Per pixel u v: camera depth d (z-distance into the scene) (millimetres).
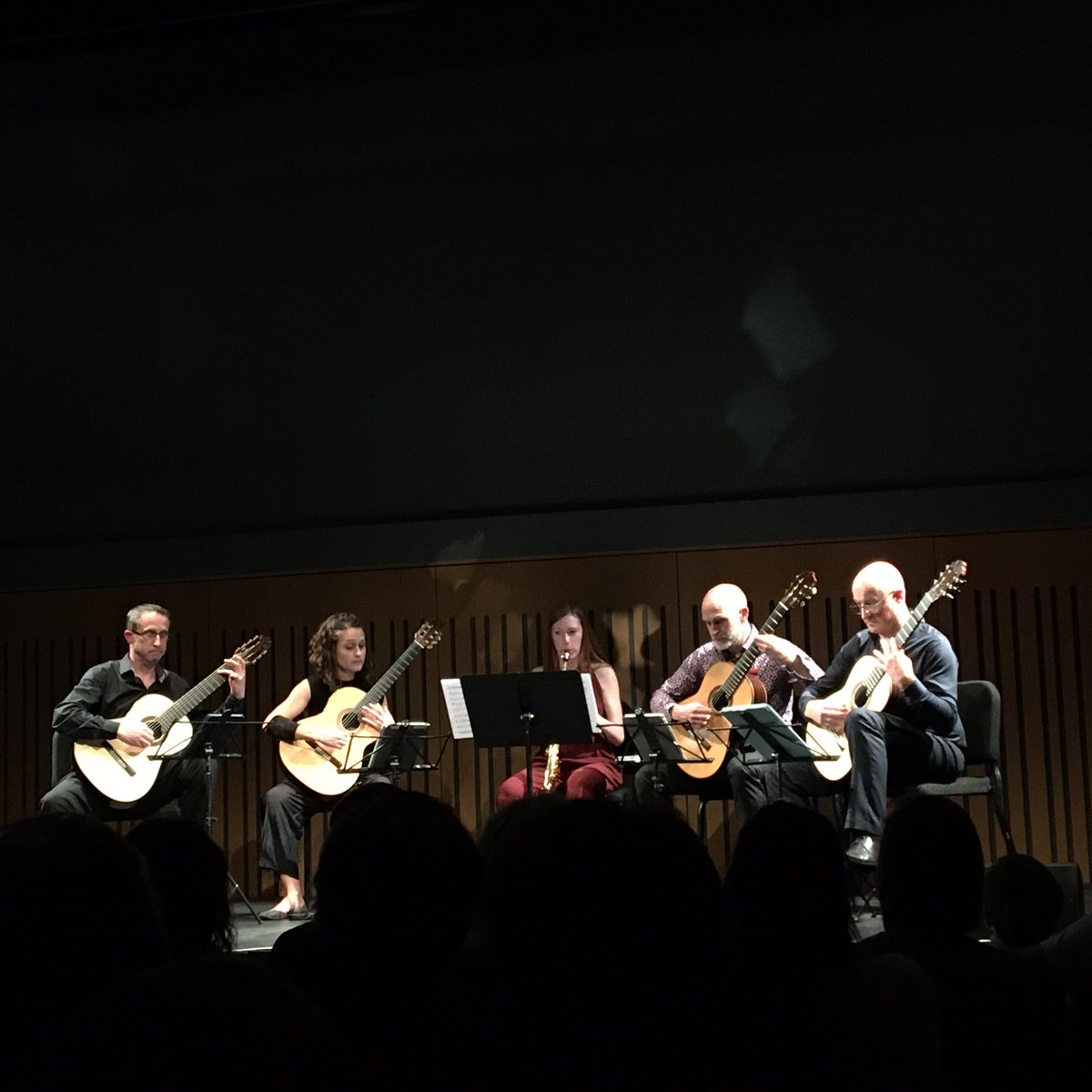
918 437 6180
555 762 5617
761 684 5309
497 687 4789
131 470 6754
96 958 1188
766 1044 1665
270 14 5410
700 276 5969
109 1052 820
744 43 5395
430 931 1465
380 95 5641
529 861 1354
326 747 5641
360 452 6578
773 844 1775
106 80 5668
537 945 1336
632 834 1484
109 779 5492
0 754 6902
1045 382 6004
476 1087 1392
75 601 6898
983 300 5859
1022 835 6066
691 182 5758
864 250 5820
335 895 1485
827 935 1757
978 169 5582
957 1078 1921
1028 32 5238
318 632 5945
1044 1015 2189
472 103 5629
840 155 5633
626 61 5473
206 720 5285
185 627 6812
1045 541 6117
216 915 2229
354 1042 1428
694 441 6352
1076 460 6090
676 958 1404
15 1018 1165
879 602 5188
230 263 6125
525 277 6055
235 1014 834
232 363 6398
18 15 5488
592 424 6379
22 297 6270
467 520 6535
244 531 6770
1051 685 6074
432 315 6191
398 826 1472
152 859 2189
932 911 2027
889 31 5312
